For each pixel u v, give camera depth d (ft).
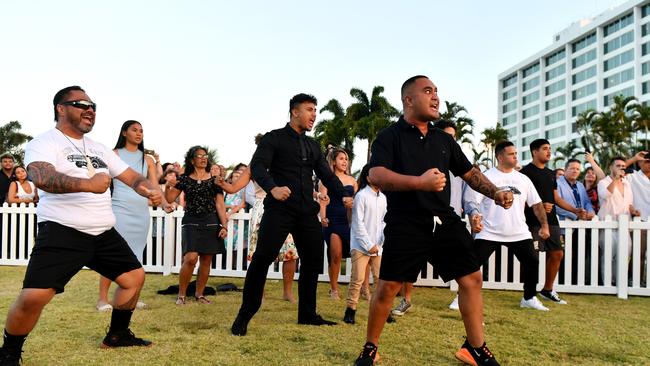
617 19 246.68
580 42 279.28
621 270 23.71
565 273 24.50
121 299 12.39
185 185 19.22
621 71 243.40
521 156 343.67
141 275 12.44
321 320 15.93
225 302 19.53
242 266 27.61
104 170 11.87
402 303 17.92
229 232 27.73
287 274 20.56
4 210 31.24
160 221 28.60
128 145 17.83
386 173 10.54
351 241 16.96
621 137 181.27
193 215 19.12
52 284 10.59
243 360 11.86
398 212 11.28
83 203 11.14
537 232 21.42
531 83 331.57
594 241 24.35
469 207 18.31
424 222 11.12
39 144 11.01
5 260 31.07
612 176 26.58
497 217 19.13
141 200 17.67
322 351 12.73
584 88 275.39
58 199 10.96
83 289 21.79
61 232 10.87
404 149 11.27
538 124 322.14
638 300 22.71
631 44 236.22
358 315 17.47
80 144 11.75
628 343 14.46
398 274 11.14
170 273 28.25
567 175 27.37
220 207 19.66
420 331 15.25
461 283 11.46
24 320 10.55
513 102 356.59
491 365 11.39
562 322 17.22
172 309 17.83
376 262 18.85
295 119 15.47
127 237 17.33
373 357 11.46
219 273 27.71
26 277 10.60
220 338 13.79
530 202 20.01
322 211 21.35
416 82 11.39
